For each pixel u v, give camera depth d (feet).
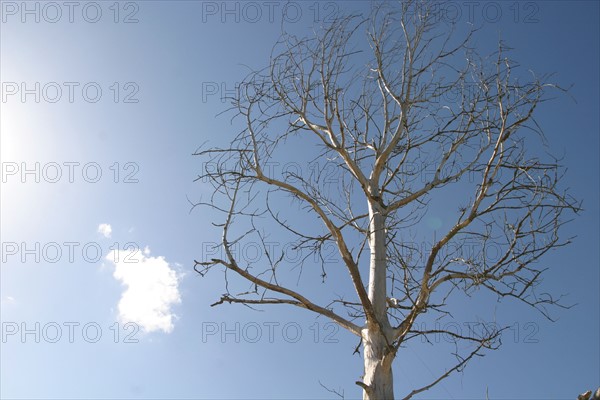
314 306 27.30
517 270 26.89
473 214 27.02
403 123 29.63
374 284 27.89
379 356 25.90
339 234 26.63
